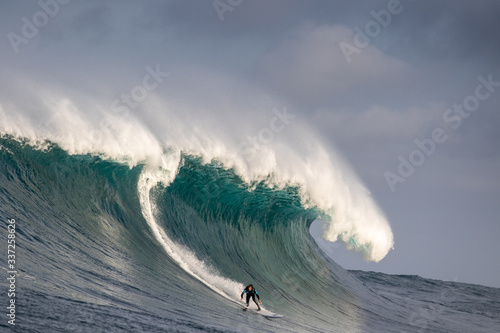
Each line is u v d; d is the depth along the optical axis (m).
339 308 67.38
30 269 33.97
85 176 57.72
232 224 73.31
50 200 52.16
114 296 35.03
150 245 55.69
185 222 65.88
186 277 50.62
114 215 57.16
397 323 68.06
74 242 45.88
